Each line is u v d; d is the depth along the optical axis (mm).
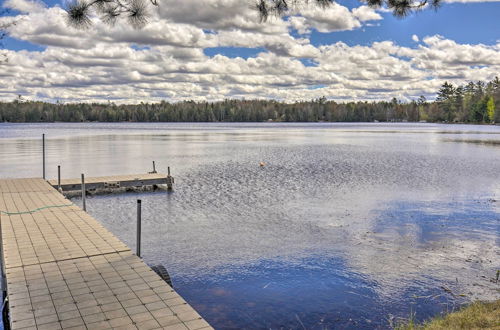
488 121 163875
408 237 14961
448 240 14570
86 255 9711
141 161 40031
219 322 8977
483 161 40156
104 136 85688
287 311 9438
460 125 164500
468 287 10672
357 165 36906
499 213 18562
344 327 8766
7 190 19469
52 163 37969
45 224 12719
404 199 21828
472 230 15812
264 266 12141
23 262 9195
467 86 181875
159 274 9273
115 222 17203
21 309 6898
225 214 18531
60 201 16562
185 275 11492
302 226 16484
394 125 180375
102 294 7547
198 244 14188
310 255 13094
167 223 16984
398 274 11547
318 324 8891
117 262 9258
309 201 21344
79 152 49281
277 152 50469
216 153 49031
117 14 6469
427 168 34844
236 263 12398
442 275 11453
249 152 50531
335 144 64812
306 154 47875
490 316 8078
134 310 6938
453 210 19203
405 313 9336
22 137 80000
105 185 23766
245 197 22406
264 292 10430
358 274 11547
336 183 27031
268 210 19266
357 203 20797
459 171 32906
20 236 11320
